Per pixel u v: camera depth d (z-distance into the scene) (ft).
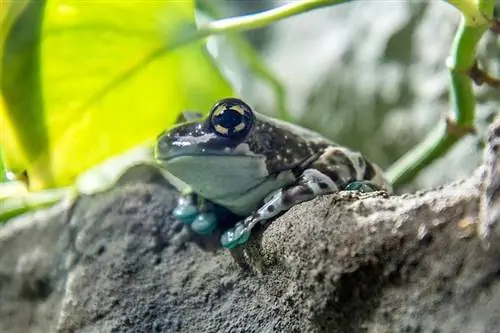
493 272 0.85
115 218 1.08
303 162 1.03
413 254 0.88
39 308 1.15
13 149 1.00
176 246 1.05
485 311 0.85
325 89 1.70
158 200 1.09
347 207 0.92
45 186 1.04
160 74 1.06
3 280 1.17
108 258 1.05
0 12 0.95
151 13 1.01
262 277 0.98
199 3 1.20
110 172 1.17
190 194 1.06
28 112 0.99
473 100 1.05
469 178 0.90
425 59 1.49
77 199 1.13
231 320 0.98
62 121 1.02
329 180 0.99
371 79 1.59
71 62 1.01
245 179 1.01
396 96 1.54
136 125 1.07
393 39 1.56
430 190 0.92
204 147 1.00
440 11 1.48
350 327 0.91
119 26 1.01
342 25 1.73
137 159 1.16
